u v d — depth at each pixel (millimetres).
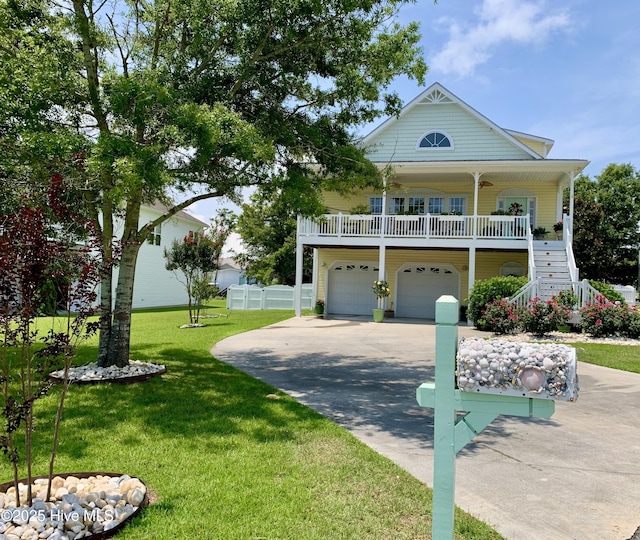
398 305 20875
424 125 20016
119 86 6367
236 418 5543
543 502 3609
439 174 18562
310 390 7191
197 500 3459
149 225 8094
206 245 16719
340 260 21562
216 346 11570
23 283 3027
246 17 7004
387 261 21062
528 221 16656
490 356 2156
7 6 6613
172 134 6098
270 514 3264
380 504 3447
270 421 5453
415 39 8391
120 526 3080
